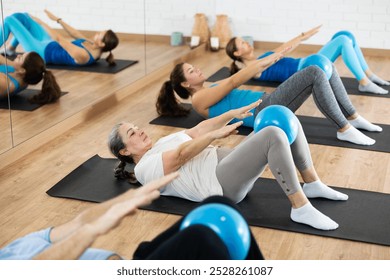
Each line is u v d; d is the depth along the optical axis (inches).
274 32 316.2
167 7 262.2
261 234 121.7
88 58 202.2
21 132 169.5
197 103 180.2
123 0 222.5
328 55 229.6
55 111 184.5
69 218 130.3
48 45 181.8
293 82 167.0
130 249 117.0
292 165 120.6
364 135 176.4
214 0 320.8
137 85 239.5
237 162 122.6
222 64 285.3
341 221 126.6
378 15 298.7
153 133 185.9
